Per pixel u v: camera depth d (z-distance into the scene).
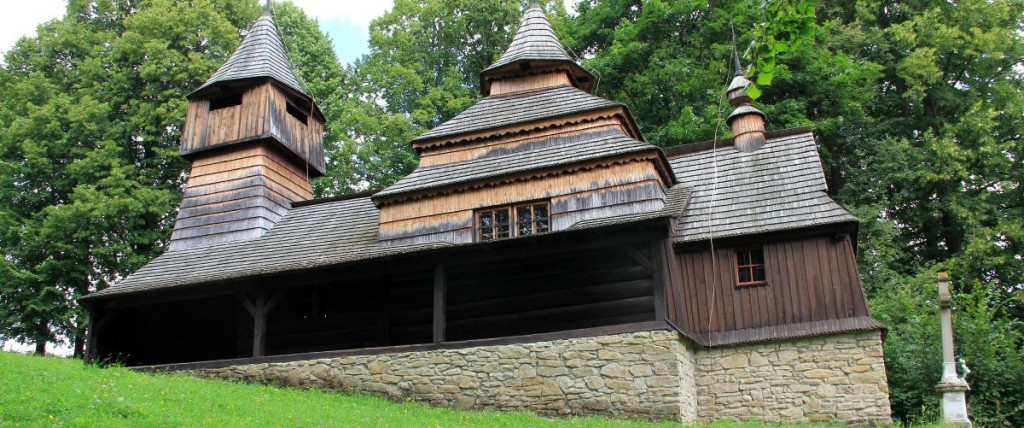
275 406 14.01
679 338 16.30
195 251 22.94
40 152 29.11
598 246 16.97
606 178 18.52
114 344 22.02
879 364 16.72
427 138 20.94
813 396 16.92
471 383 16.75
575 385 16.03
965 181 30.48
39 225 28.31
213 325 22.12
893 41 33.34
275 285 19.58
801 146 20.36
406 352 17.53
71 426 10.67
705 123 29.39
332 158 34.81
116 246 27.59
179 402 13.10
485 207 19.31
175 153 29.50
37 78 30.47
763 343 17.53
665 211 17.19
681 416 15.30
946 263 26.75
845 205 30.20
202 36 32.03
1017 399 18.58
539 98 21.50
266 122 23.70
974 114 29.33
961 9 31.77
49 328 28.67
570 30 35.53
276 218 23.66
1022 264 27.88
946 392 15.52
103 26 33.62
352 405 15.22
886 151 29.81
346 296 20.98
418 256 18.06
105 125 29.81
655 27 32.78
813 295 17.72
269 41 25.75
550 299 18.73
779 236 18.30
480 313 19.22
